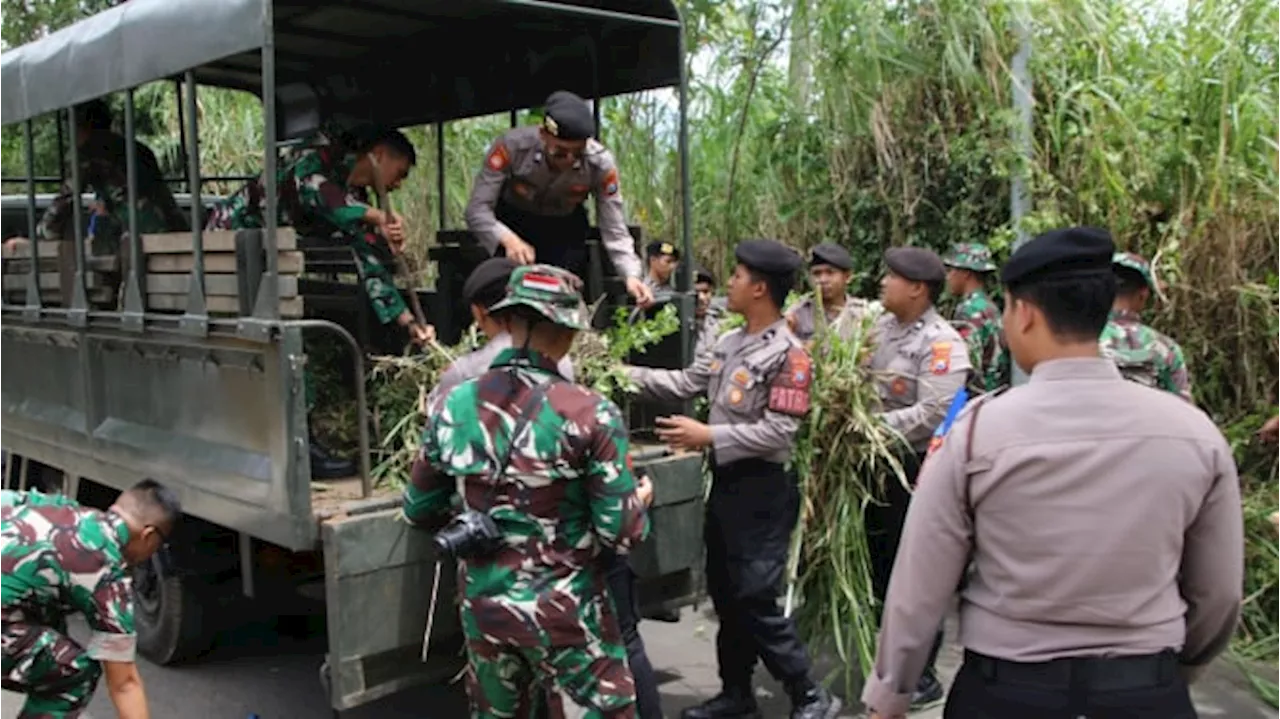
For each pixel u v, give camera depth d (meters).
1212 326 5.31
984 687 2.08
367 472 3.43
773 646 3.86
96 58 4.16
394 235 4.12
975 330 5.35
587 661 2.91
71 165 4.53
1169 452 2.00
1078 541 1.98
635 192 7.87
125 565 3.05
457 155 7.94
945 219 6.23
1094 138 5.60
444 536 2.77
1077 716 1.99
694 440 3.81
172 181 6.07
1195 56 5.56
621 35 4.75
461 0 4.31
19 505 3.04
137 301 4.11
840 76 6.65
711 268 7.71
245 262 3.43
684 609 5.50
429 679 3.40
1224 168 5.21
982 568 2.10
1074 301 2.06
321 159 4.14
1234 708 4.16
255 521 3.45
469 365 3.34
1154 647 2.00
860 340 4.05
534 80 5.20
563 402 2.86
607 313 4.58
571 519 2.89
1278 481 5.00
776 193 7.11
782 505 3.85
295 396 3.22
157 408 4.13
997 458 2.04
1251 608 4.68
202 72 5.91
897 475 3.97
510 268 3.36
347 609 3.17
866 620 4.11
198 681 4.61
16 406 5.49
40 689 3.02
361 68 5.83
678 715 4.25
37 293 5.09
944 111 6.35
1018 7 5.74
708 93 7.66
